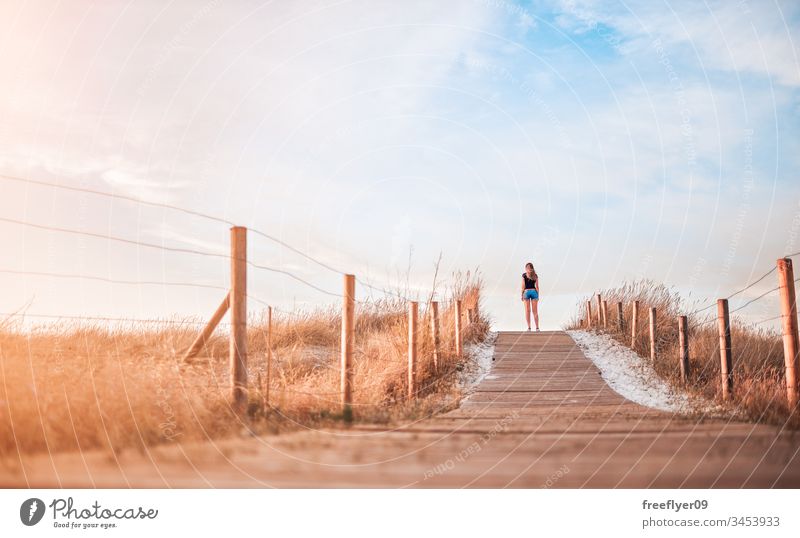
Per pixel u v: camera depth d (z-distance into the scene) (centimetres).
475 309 1955
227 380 928
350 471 627
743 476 604
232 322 893
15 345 884
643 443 746
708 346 1593
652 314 1661
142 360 912
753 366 1430
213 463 645
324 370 1309
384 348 1468
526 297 2261
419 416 1008
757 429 848
